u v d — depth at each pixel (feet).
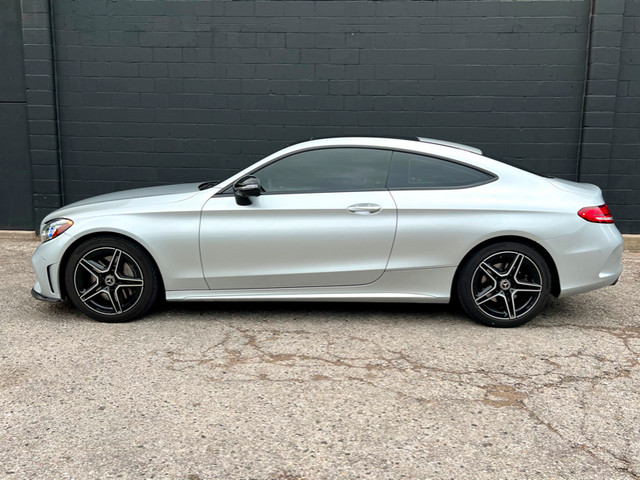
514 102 25.17
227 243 14.84
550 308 17.04
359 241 14.75
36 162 26.32
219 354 13.43
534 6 24.49
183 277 15.05
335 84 25.43
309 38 25.14
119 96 25.98
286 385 11.87
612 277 14.89
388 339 14.38
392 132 25.67
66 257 15.34
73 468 9.07
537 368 12.76
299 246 14.80
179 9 25.21
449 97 25.27
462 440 9.89
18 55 25.99
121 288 15.29
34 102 25.84
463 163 15.16
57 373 12.43
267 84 25.57
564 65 24.80
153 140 26.23
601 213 14.80
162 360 13.09
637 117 24.94
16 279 20.03
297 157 15.25
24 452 9.50
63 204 26.84
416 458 9.37
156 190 16.72
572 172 25.58
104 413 10.75
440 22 24.77
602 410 10.94
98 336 14.53
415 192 14.87
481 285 15.16
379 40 25.02
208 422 10.44
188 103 25.88
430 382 12.03
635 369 12.77
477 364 12.94
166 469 9.06
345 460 9.31
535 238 14.48
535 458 9.39
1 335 14.64
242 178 15.08
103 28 25.50
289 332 14.83
